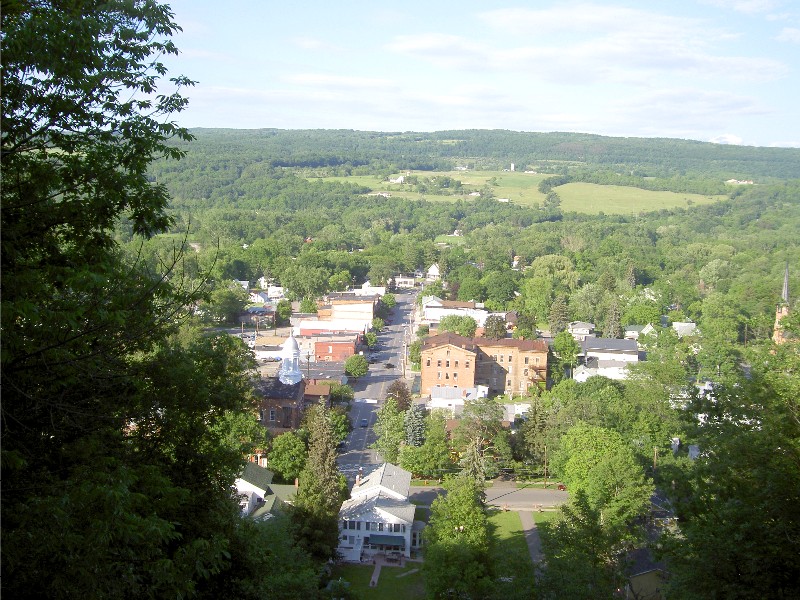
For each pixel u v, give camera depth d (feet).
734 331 437.99
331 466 201.46
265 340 462.19
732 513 79.20
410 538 214.48
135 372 72.23
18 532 48.26
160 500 67.36
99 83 65.92
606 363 399.03
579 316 551.59
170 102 72.59
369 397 374.84
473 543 179.52
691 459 213.05
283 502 203.41
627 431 271.28
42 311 54.90
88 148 69.05
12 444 59.06
